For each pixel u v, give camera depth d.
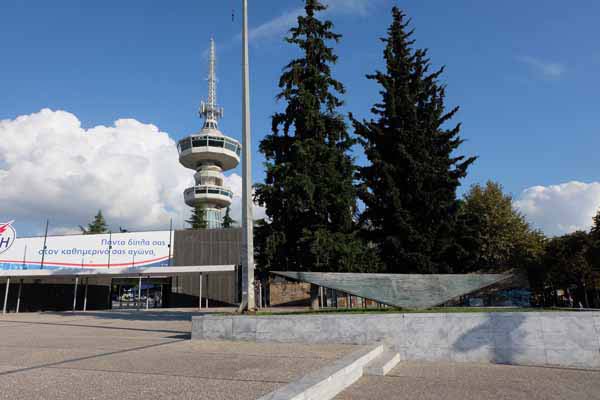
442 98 19.16
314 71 17.41
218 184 80.56
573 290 30.75
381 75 18.50
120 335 12.26
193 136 77.69
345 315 9.97
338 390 6.08
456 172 18.34
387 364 8.05
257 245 16.39
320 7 18.06
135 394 4.90
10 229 42.47
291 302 35.38
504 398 5.83
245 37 14.09
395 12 19.64
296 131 17.50
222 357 7.94
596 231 29.20
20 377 5.90
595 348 8.55
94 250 41.62
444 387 6.51
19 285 33.44
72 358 7.75
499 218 29.91
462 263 17.67
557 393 6.17
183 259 41.59
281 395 4.58
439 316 9.52
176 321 18.33
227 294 40.34
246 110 13.45
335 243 14.86
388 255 16.84
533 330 8.93
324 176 16.11
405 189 17.45
